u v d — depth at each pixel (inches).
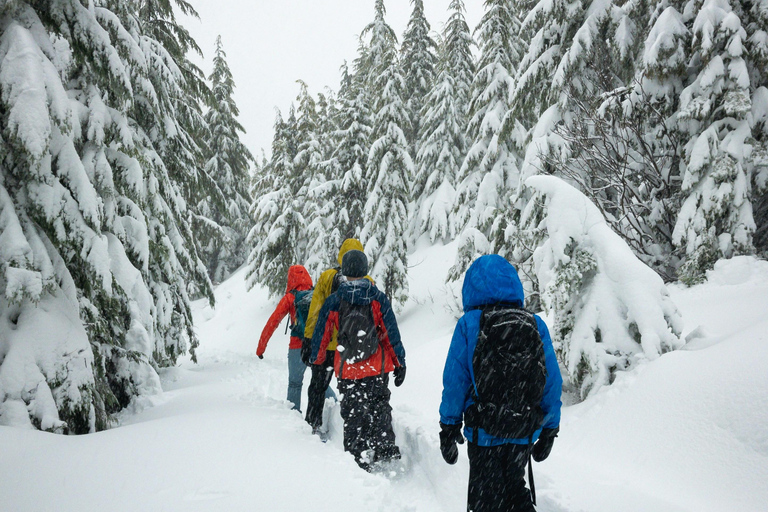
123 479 87.6
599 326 167.2
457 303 527.8
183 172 342.6
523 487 83.4
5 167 141.5
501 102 569.9
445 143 745.6
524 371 80.6
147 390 202.1
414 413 185.2
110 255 187.8
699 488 100.4
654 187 331.3
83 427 136.3
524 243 281.4
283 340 741.3
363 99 747.4
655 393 135.9
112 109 195.3
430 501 116.9
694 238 270.4
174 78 341.7
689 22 299.6
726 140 269.0
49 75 138.5
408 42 879.7
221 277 1211.2
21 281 126.9
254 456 104.9
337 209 759.7
